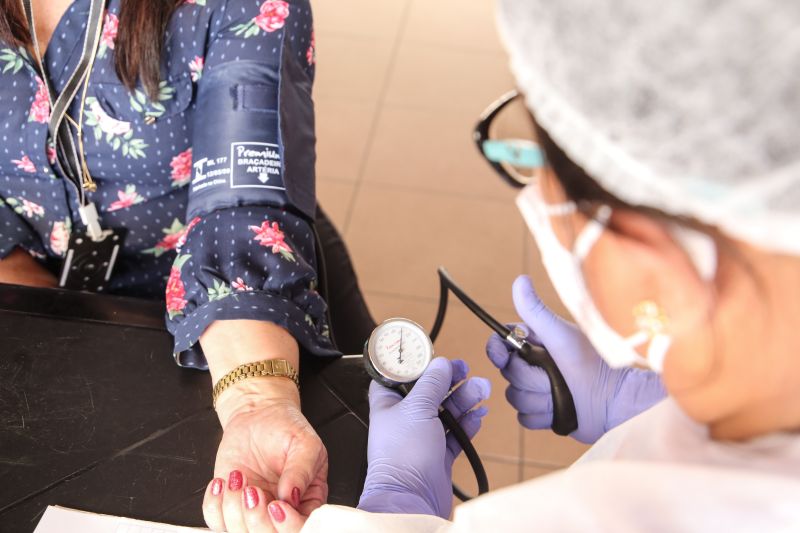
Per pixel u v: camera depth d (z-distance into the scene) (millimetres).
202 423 870
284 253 970
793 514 375
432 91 2732
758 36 305
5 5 996
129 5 1000
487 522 462
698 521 398
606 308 439
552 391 902
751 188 332
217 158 1008
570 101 364
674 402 500
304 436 823
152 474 818
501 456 1816
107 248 1171
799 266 355
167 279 1259
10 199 1163
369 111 2631
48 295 983
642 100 337
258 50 1027
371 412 880
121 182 1148
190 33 1038
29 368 905
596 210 390
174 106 1075
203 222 998
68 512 778
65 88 1034
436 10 3080
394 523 665
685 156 339
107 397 884
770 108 313
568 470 471
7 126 1071
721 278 370
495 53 2918
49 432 846
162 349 939
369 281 2156
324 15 3000
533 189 524
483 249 2254
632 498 410
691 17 313
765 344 379
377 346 909
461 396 910
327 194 2365
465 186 2424
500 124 610
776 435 407
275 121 1017
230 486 771
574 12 345
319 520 678
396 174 2441
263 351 903
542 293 2152
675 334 408
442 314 1082
